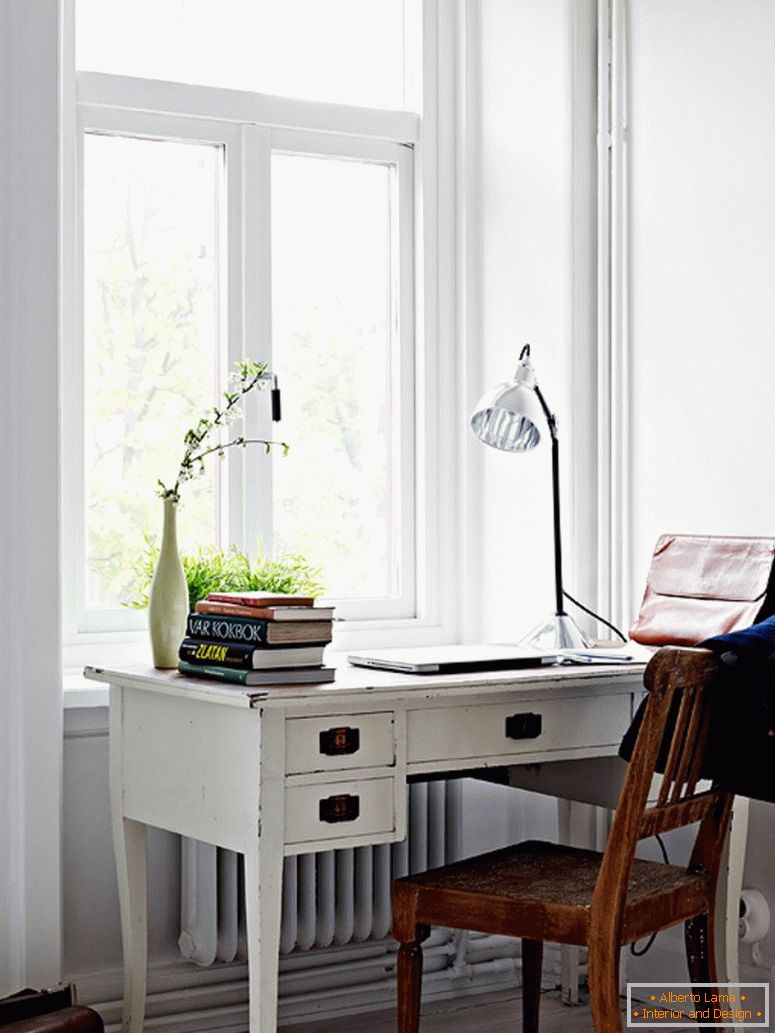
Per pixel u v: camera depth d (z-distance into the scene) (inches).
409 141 138.8
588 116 129.4
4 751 106.6
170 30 128.0
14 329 106.0
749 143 115.0
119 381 125.0
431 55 139.3
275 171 133.2
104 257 124.6
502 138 136.6
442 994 128.6
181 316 128.0
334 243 136.5
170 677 99.2
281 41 133.6
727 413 117.0
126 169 125.6
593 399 129.7
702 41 119.4
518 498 134.1
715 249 118.0
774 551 108.7
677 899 92.9
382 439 139.6
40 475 106.9
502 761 100.4
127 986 106.2
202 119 128.3
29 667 106.5
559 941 89.6
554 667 104.7
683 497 121.3
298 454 134.1
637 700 107.2
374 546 139.2
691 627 111.6
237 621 96.7
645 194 125.1
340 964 124.4
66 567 120.6
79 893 113.3
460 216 140.1
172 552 105.9
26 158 106.4
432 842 127.6
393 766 94.9
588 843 128.0
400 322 139.4
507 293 136.2
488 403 114.4
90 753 113.7
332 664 109.3
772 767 87.3
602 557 128.9
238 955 118.3
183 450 127.6
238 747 91.6
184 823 97.6
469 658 103.7
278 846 90.0
